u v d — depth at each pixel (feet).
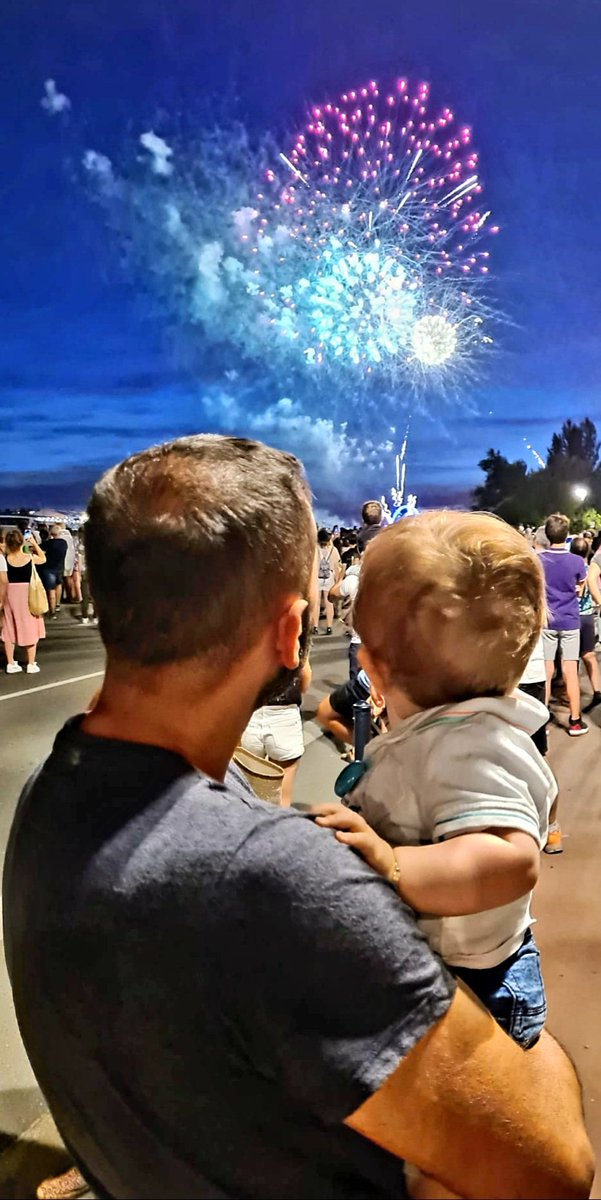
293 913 2.06
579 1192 2.47
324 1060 2.04
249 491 2.46
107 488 2.52
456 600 3.26
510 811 3.02
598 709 20.59
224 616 2.38
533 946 3.64
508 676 3.37
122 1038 2.07
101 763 2.34
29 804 2.46
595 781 15.28
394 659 3.45
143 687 2.43
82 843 2.21
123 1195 2.28
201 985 2.01
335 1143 2.17
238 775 3.18
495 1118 2.25
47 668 27.68
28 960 2.24
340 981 2.06
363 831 2.62
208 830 2.15
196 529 2.34
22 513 55.83
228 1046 2.03
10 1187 6.23
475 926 3.35
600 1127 6.73
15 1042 8.02
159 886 2.07
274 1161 2.11
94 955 2.08
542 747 8.88
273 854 2.12
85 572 2.55
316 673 26.18
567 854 12.01
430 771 3.20
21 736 19.02
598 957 9.29
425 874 2.82
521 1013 3.34
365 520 15.94
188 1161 2.10
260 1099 2.07
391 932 2.16
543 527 18.40
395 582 3.39
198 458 2.55
